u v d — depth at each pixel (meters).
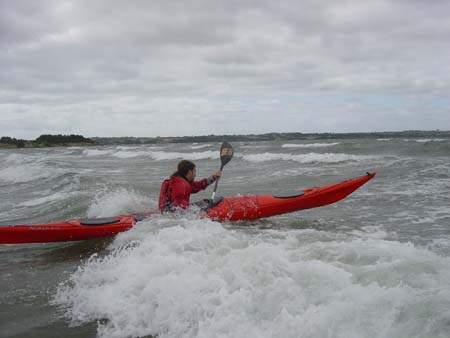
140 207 7.38
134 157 29.36
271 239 4.23
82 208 7.66
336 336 2.35
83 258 4.78
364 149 20.84
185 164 5.88
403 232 5.28
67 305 3.31
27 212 7.84
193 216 5.72
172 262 3.41
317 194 6.43
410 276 2.89
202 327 2.63
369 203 7.31
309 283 2.91
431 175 10.10
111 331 2.83
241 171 14.42
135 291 3.21
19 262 4.77
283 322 2.53
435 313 2.39
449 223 5.65
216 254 3.62
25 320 3.10
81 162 24.48
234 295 2.84
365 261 3.29
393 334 2.31
